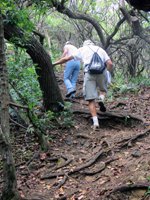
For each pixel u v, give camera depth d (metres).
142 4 2.44
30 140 5.39
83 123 6.11
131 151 4.89
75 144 5.33
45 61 6.11
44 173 4.55
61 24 14.62
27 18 5.63
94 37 14.76
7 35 5.60
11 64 5.64
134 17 10.52
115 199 3.81
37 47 5.99
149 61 12.59
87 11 12.70
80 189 4.11
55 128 5.82
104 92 6.14
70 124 5.90
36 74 6.19
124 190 3.90
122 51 12.69
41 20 12.07
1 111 3.66
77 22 13.91
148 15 11.35
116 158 4.73
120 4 11.59
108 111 6.35
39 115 5.90
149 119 6.15
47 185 4.28
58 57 12.35
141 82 9.47
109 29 13.98
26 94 5.88
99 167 4.52
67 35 14.97
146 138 5.27
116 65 13.20
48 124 5.78
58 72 10.84
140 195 3.83
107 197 3.85
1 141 3.57
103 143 5.21
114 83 9.09
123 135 5.43
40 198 3.93
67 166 4.67
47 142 5.21
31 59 6.26
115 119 6.03
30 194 4.07
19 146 5.25
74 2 12.29
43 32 13.84
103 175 4.37
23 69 5.85
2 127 3.61
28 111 5.00
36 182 4.37
